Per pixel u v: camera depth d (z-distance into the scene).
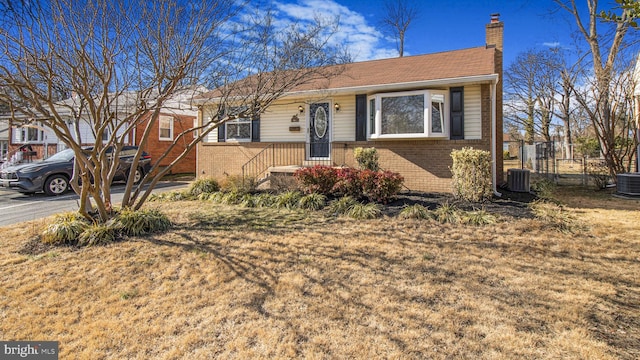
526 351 2.43
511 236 5.03
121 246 4.75
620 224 5.64
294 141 11.06
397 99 9.08
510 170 9.30
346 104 10.34
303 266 4.03
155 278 3.76
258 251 4.53
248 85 6.88
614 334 2.62
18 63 4.40
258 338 2.65
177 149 17.11
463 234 5.18
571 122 23.91
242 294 3.36
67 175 10.58
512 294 3.27
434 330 2.71
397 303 3.13
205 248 4.66
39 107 4.56
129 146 12.81
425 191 8.83
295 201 7.49
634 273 3.71
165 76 5.09
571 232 5.17
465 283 3.52
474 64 9.50
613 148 10.05
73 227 5.04
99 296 3.37
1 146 19.86
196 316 2.98
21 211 7.69
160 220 5.69
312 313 2.99
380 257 4.29
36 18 4.52
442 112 8.92
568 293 3.28
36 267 4.08
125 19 5.19
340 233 5.34
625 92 9.90
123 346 2.59
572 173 14.77
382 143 9.38
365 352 2.46
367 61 12.79
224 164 11.53
